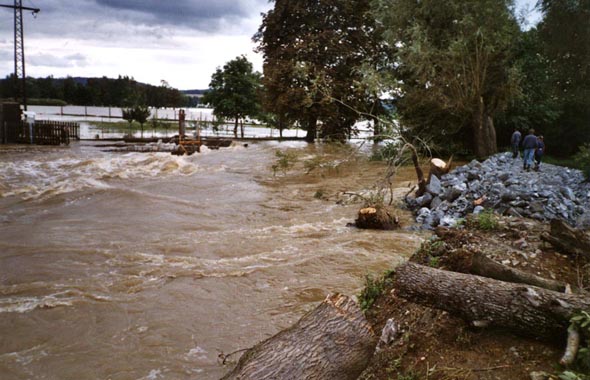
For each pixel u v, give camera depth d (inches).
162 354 238.4
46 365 226.8
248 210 606.5
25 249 416.2
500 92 987.3
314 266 378.6
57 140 1353.3
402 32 1025.5
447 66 953.5
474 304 186.4
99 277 349.1
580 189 597.3
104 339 253.6
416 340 204.1
